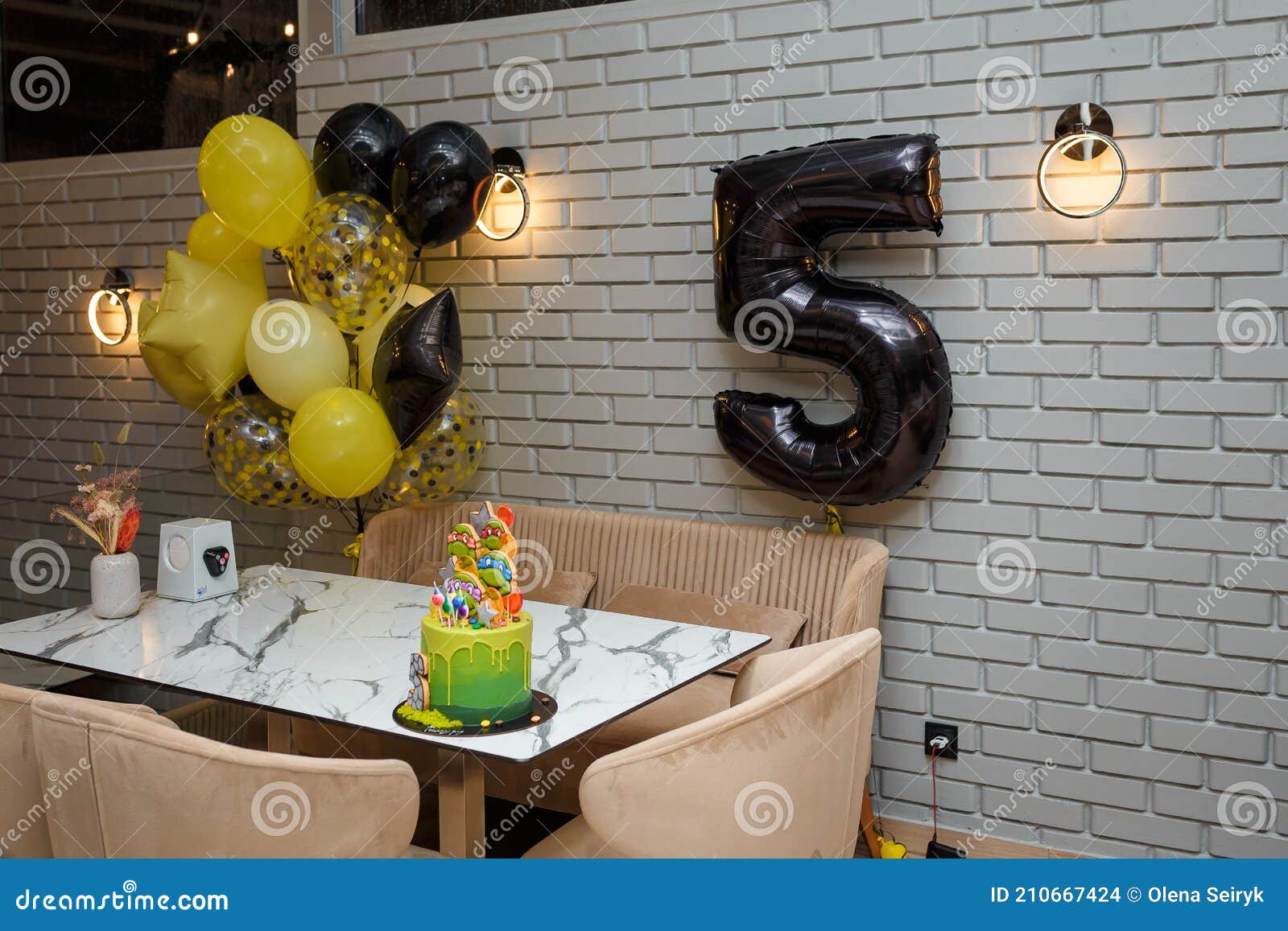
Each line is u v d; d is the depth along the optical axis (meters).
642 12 3.51
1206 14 2.84
